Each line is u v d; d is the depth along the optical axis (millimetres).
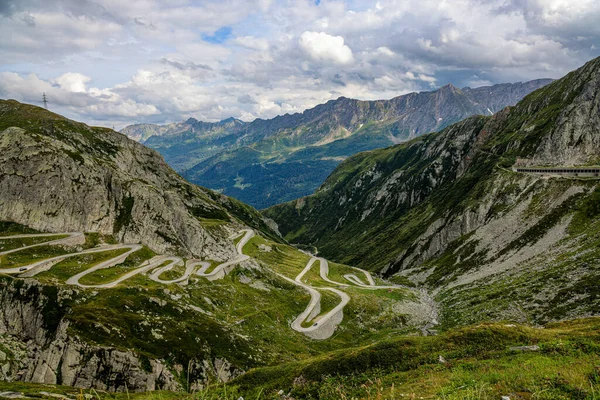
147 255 159000
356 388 49094
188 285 144250
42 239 142625
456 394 31281
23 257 128375
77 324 93812
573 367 34344
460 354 53688
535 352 47531
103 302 106562
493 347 54938
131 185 178750
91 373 86812
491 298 141875
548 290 126250
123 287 116750
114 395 75188
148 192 180875
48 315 99438
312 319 159625
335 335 151875
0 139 159625
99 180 170000
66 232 152500
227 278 170875
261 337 130125
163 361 94000
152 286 127188
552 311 113250
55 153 161750
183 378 95125
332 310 169125
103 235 160250
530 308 120875
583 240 150125
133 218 170625
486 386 32062
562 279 129000
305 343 137250
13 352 92188
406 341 62406
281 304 165500
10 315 100562
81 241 149250
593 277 119812
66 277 120812
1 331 97625
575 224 165250
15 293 103812
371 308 175875
